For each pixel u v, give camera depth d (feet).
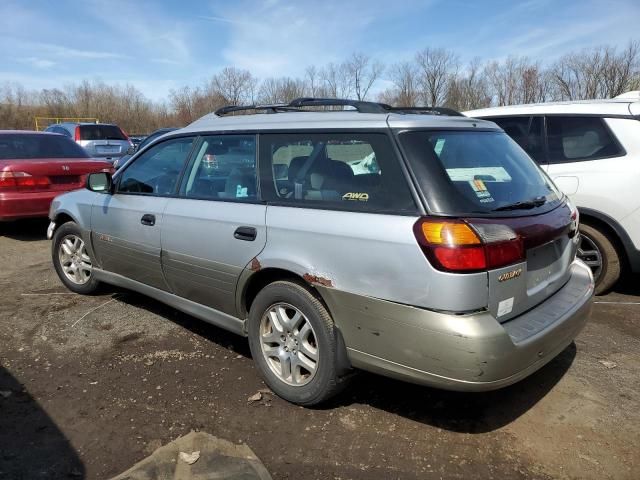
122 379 11.48
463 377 8.19
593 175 16.07
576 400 10.79
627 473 8.63
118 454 8.96
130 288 14.79
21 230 27.07
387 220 8.79
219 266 11.37
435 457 9.00
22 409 10.27
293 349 10.39
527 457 9.02
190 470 8.53
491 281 8.30
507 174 10.11
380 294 8.75
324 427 9.80
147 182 13.84
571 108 17.04
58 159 25.72
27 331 13.93
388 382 11.50
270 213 10.41
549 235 9.49
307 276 9.62
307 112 11.20
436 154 9.11
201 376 11.64
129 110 180.75
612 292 17.17
